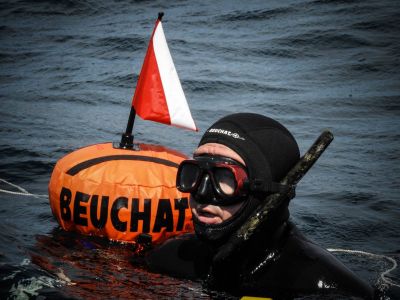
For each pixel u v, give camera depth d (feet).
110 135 22.43
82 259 10.52
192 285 9.12
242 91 31.32
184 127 13.25
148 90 13.21
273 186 8.68
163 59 13.35
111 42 42.86
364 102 29.55
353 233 13.83
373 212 15.34
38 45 42.91
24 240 11.59
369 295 8.46
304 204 15.93
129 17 51.96
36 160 18.53
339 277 8.54
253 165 8.72
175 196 11.98
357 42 41.73
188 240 10.08
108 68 35.91
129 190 11.78
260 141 8.89
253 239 8.85
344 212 15.29
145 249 11.54
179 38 43.83
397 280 10.27
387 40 41.96
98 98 29.12
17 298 8.43
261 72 35.47
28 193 15.53
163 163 12.37
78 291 8.80
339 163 19.98
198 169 8.88
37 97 29.07
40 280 9.23
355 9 49.93
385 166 19.71
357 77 34.63
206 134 9.29
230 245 8.45
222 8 53.83
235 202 8.67
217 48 41.09
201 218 8.89
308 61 38.17
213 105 28.48
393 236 13.67
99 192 11.78
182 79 33.12
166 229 11.89
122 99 29.07
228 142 8.87
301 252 8.85
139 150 12.72
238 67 36.47
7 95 29.43
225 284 8.93
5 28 48.75
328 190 17.16
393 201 16.19
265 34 44.60
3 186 16.11
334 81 33.81
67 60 38.29
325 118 26.68
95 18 52.19
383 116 27.14
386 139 23.21
